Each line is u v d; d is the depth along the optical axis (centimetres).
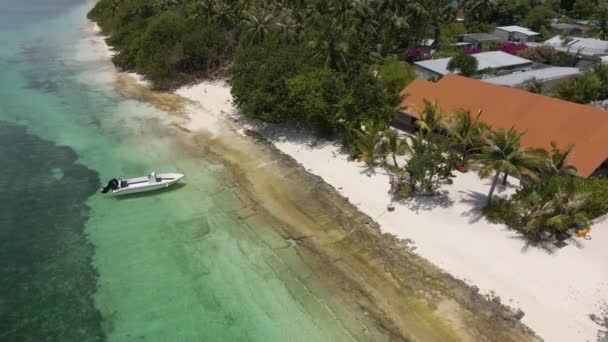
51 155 4528
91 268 3025
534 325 2459
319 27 5697
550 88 5291
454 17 8488
